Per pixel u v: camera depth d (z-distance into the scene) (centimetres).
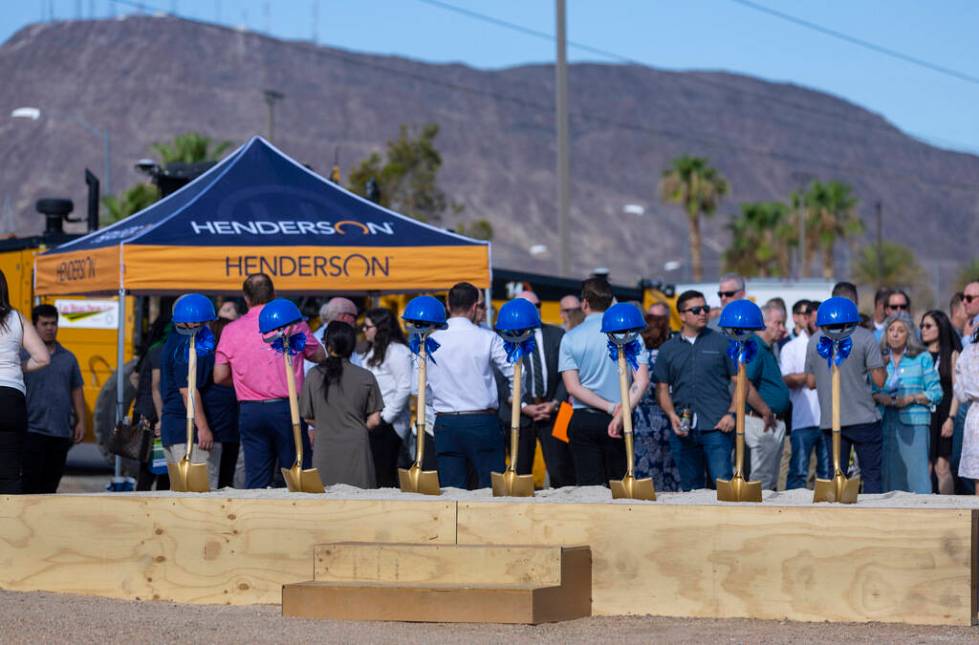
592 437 1888
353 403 1891
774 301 2300
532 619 1299
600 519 1371
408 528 1413
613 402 1859
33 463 2264
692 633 1255
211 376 2081
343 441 1889
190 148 10944
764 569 1330
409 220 2478
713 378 1981
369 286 2373
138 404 2297
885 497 1488
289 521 1441
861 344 2048
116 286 2300
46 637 1224
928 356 2089
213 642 1205
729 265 16062
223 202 2433
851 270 16525
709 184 15712
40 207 3344
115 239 2414
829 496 1405
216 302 2966
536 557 1339
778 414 2095
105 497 1498
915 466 2089
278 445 1945
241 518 1453
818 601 1316
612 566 1369
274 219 2420
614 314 1459
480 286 2397
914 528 1295
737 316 1404
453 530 1402
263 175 2534
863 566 1306
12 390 1758
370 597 1337
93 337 3234
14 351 1778
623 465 1905
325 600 1347
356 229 2419
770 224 15962
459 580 1360
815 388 2150
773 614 1328
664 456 2003
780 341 2542
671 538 1354
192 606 1433
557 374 2153
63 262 2491
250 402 1927
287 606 1356
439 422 1894
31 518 1519
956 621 1284
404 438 2088
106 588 1491
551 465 2150
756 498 1419
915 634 1243
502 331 1508
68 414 2294
